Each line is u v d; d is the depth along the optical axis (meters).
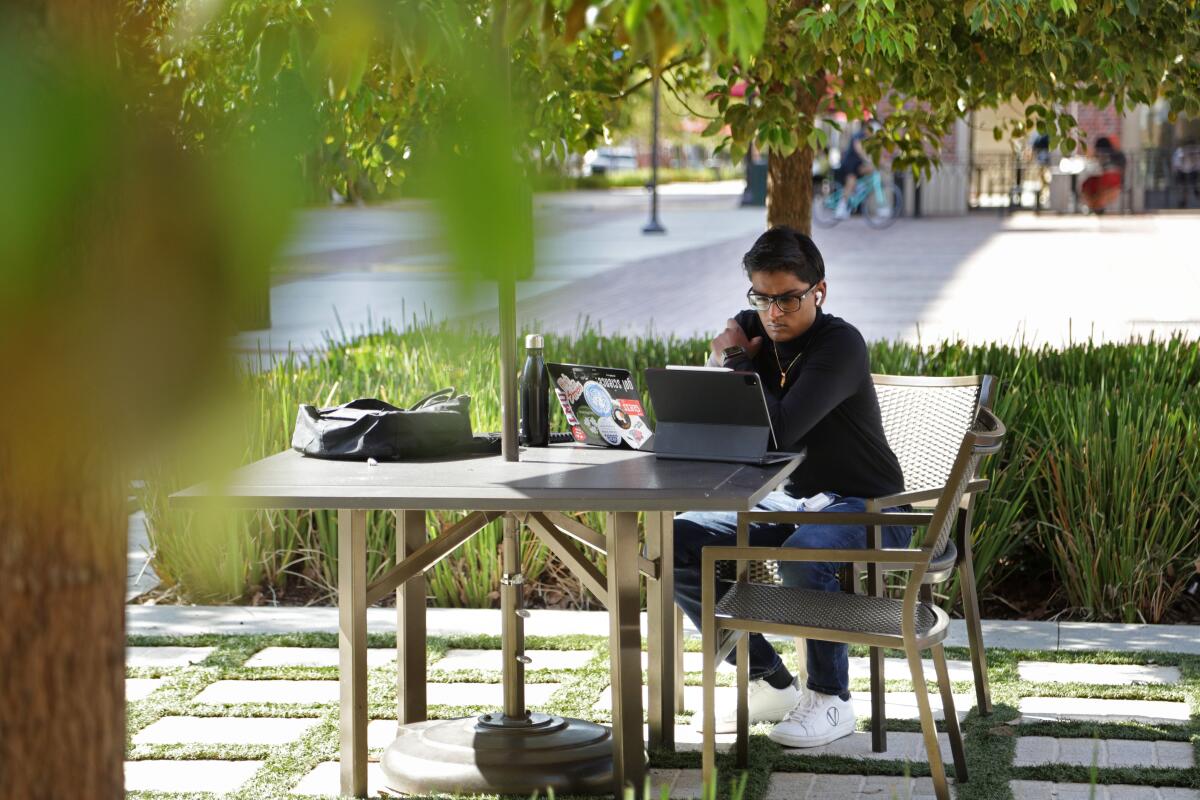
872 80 7.94
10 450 1.74
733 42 1.76
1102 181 38.41
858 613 5.11
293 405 8.47
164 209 1.10
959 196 40.66
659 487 4.72
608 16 1.75
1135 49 7.49
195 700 6.32
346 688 5.15
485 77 1.11
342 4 1.63
